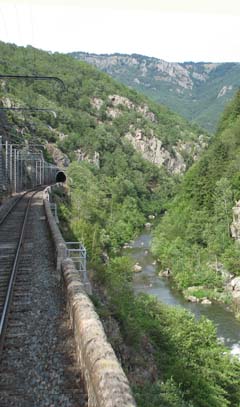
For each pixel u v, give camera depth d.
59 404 9.75
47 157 155.12
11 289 17.69
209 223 95.50
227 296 69.00
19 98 172.62
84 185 125.75
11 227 36.09
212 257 86.00
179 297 68.69
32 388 10.43
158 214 177.75
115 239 100.38
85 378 10.10
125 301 30.83
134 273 80.38
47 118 192.88
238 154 109.50
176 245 91.38
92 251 45.78
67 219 55.16
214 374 32.53
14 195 74.00
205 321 39.91
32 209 50.22
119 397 7.50
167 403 19.30
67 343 12.63
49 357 11.89
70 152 189.12
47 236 31.06
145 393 19.30
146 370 22.30
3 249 26.56
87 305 12.55
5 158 75.25
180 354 31.48
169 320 36.66
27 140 131.25
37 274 20.39
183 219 102.25
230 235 90.75
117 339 21.70
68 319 14.41
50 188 72.56
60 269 18.59
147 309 36.47
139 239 117.81
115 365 8.72
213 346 37.09
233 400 32.25
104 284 29.14
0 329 13.09
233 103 152.00
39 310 15.48
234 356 38.56
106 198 138.25
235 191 95.62
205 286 74.56
